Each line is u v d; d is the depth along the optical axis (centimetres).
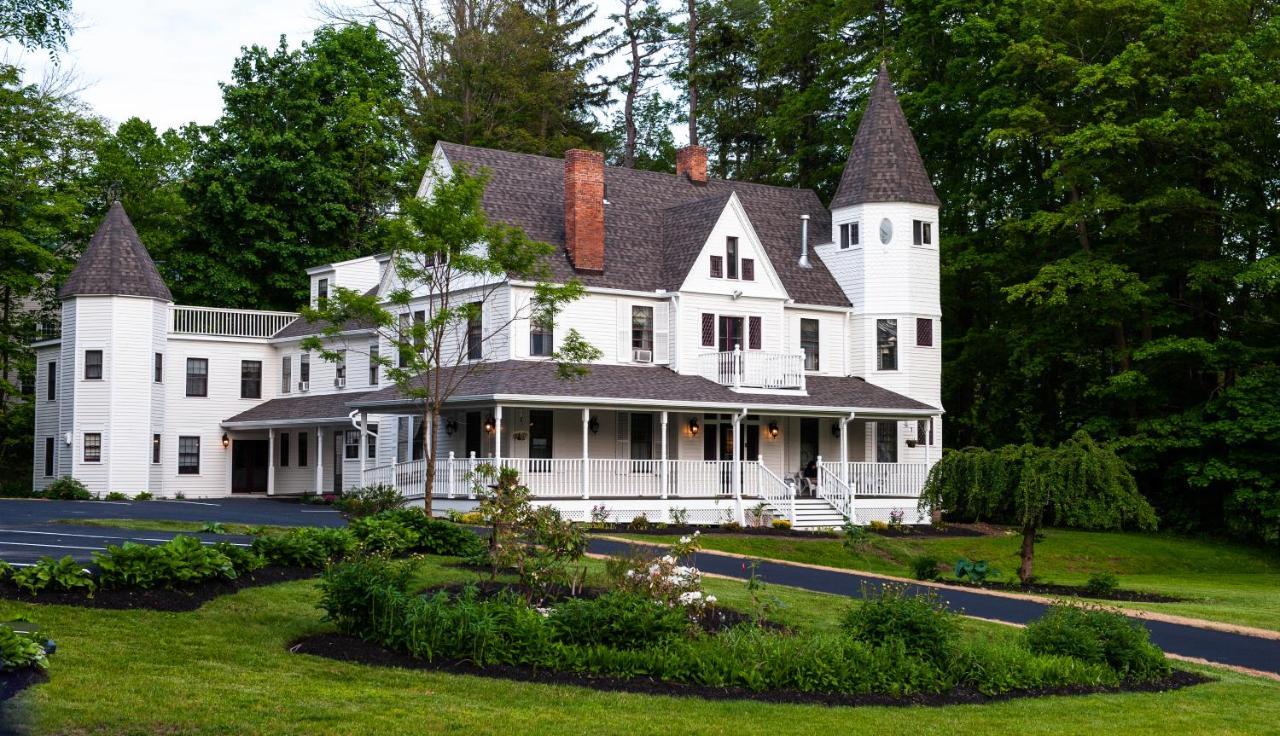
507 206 4084
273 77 5894
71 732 1111
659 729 1266
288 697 1276
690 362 4122
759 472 4075
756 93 6638
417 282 4100
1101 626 1781
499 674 1448
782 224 4819
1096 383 4784
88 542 2406
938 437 4588
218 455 5150
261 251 5750
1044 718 1445
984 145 5016
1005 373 5200
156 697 1234
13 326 5688
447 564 2225
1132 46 4303
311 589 1862
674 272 4172
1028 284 4481
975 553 3875
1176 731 1413
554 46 7250
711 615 1784
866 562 3441
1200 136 4278
